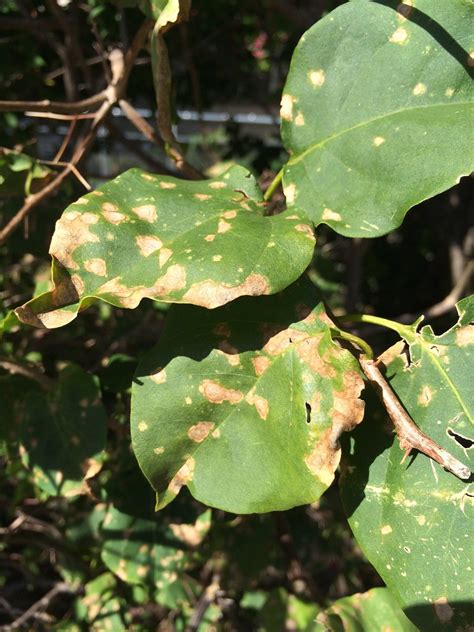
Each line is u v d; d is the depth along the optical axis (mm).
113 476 275
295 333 177
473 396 172
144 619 392
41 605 409
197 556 315
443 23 182
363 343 177
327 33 193
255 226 174
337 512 394
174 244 173
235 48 547
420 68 185
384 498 171
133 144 401
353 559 442
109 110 267
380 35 188
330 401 165
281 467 167
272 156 581
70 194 275
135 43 255
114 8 383
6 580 502
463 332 176
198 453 175
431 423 172
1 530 375
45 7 437
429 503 167
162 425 176
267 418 173
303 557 410
